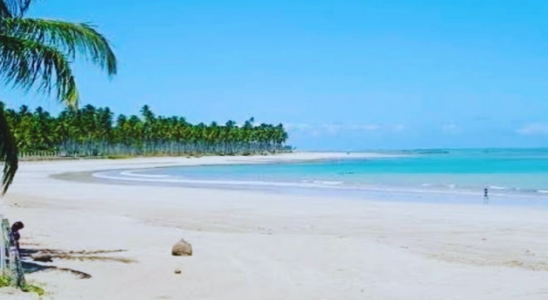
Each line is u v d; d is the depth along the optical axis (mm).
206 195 42719
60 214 29312
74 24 14109
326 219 28797
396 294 13953
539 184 57281
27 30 13977
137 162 133125
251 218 29156
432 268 16844
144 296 13273
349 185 55656
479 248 20422
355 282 15125
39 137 136875
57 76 14086
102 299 12742
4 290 12250
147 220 28156
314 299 13445
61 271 15008
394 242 21750
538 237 23062
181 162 138000
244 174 81625
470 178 68812
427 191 47625
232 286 14492
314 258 18047
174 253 18188
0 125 14344
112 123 159250
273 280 15203
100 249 19234
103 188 50594
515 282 15203
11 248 12859
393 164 129875
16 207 32625
